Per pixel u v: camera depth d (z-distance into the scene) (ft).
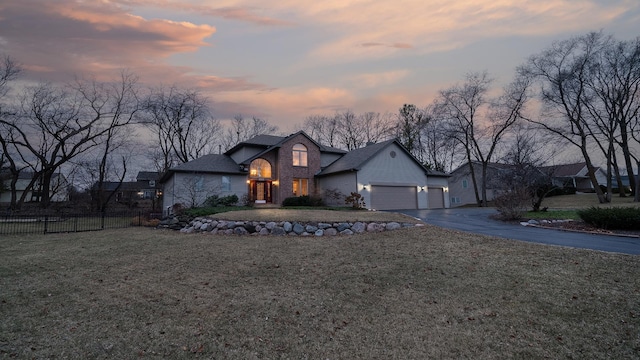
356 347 12.10
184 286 19.03
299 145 84.17
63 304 16.15
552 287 17.70
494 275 20.10
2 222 51.08
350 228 37.47
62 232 42.47
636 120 84.84
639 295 16.12
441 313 15.07
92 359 11.12
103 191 103.71
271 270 22.36
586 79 84.89
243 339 12.66
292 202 75.25
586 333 12.89
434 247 28.12
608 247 26.81
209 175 72.79
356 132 151.64
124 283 19.61
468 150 102.12
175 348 11.94
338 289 18.42
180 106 114.21
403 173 82.64
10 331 13.12
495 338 12.66
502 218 48.52
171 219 48.42
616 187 137.18
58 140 91.09
